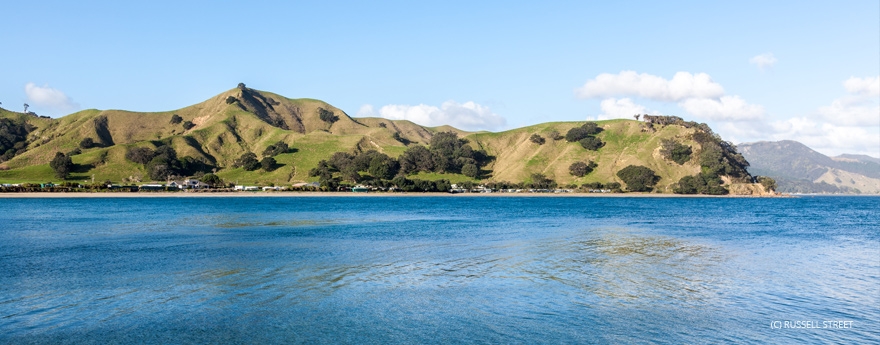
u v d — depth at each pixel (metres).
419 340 18.33
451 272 30.22
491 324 20.09
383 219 75.69
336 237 49.09
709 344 18.16
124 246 41.91
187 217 77.31
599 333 19.14
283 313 21.34
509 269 31.31
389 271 30.44
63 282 26.92
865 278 29.16
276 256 36.19
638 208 116.62
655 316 21.25
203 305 22.42
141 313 21.20
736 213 99.56
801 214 99.56
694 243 45.59
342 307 22.28
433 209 107.00
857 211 119.81
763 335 19.08
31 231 54.41
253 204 125.81
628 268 31.95
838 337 18.88
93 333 18.73
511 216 83.69
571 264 33.28
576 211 100.38
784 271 31.28
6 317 20.62
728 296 24.56
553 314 21.45
